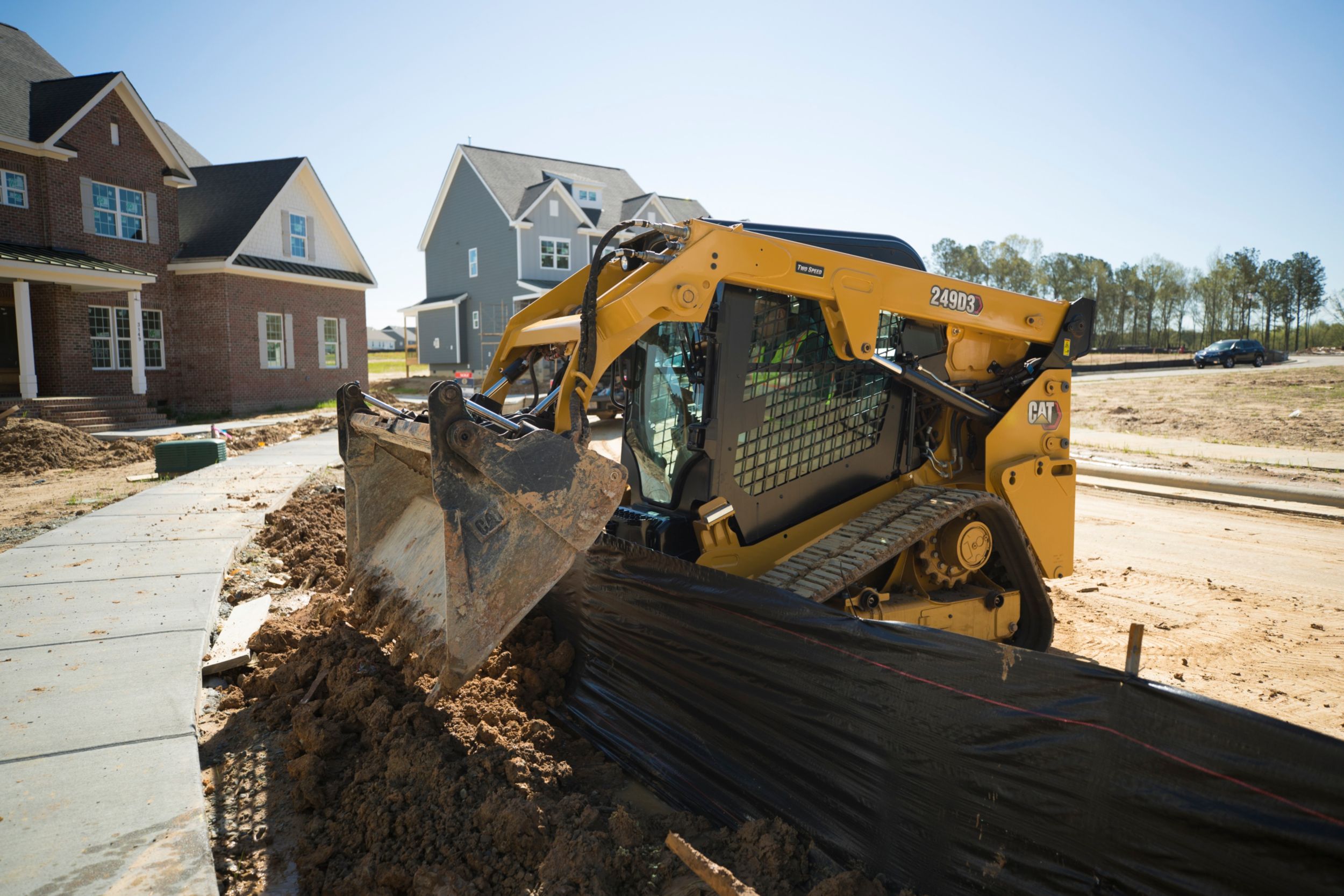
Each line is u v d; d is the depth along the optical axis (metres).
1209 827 2.16
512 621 3.12
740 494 4.38
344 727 3.73
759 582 3.54
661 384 4.85
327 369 27.17
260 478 10.55
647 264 4.02
